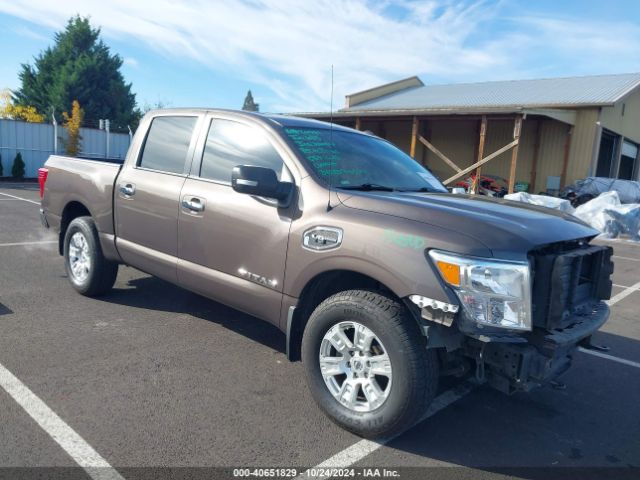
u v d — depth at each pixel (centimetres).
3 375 360
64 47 5003
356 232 308
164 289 594
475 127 2612
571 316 315
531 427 346
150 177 454
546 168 2406
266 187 333
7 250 773
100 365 386
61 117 4694
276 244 349
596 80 2634
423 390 287
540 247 291
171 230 428
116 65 5088
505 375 285
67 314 493
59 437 290
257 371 395
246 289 371
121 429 303
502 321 271
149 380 368
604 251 343
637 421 363
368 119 2359
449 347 285
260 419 326
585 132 2253
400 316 292
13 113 4691
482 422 348
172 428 308
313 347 327
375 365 303
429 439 321
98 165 523
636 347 522
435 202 329
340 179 365
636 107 2573
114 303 535
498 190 2211
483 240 279
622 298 732
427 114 2050
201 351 426
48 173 589
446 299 273
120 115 4984
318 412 339
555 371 307
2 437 287
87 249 532
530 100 2436
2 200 1488
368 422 303
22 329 447
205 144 423
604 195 1548
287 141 371
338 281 349
